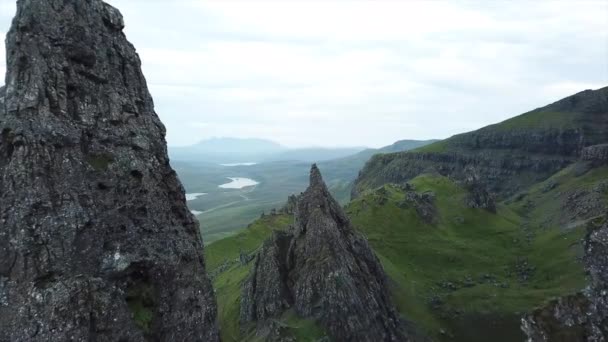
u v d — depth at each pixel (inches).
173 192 1630.2
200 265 1596.9
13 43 1343.5
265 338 3496.6
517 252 6176.2
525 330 1664.6
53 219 1216.2
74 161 1321.4
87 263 1238.9
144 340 1262.3
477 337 4377.5
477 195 7736.2
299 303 3757.4
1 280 1135.6
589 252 1722.4
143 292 1350.9
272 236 4549.7
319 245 3978.8
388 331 3634.4
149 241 1417.3
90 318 1168.8
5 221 1176.2
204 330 1489.9
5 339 1081.4
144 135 1579.7
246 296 4313.5
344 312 3491.6
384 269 5036.9
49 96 1339.8
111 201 1362.0
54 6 1446.9
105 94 1505.9
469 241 6476.4
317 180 4697.3
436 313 4643.2
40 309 1112.8
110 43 1593.3
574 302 1627.7
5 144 1251.2
